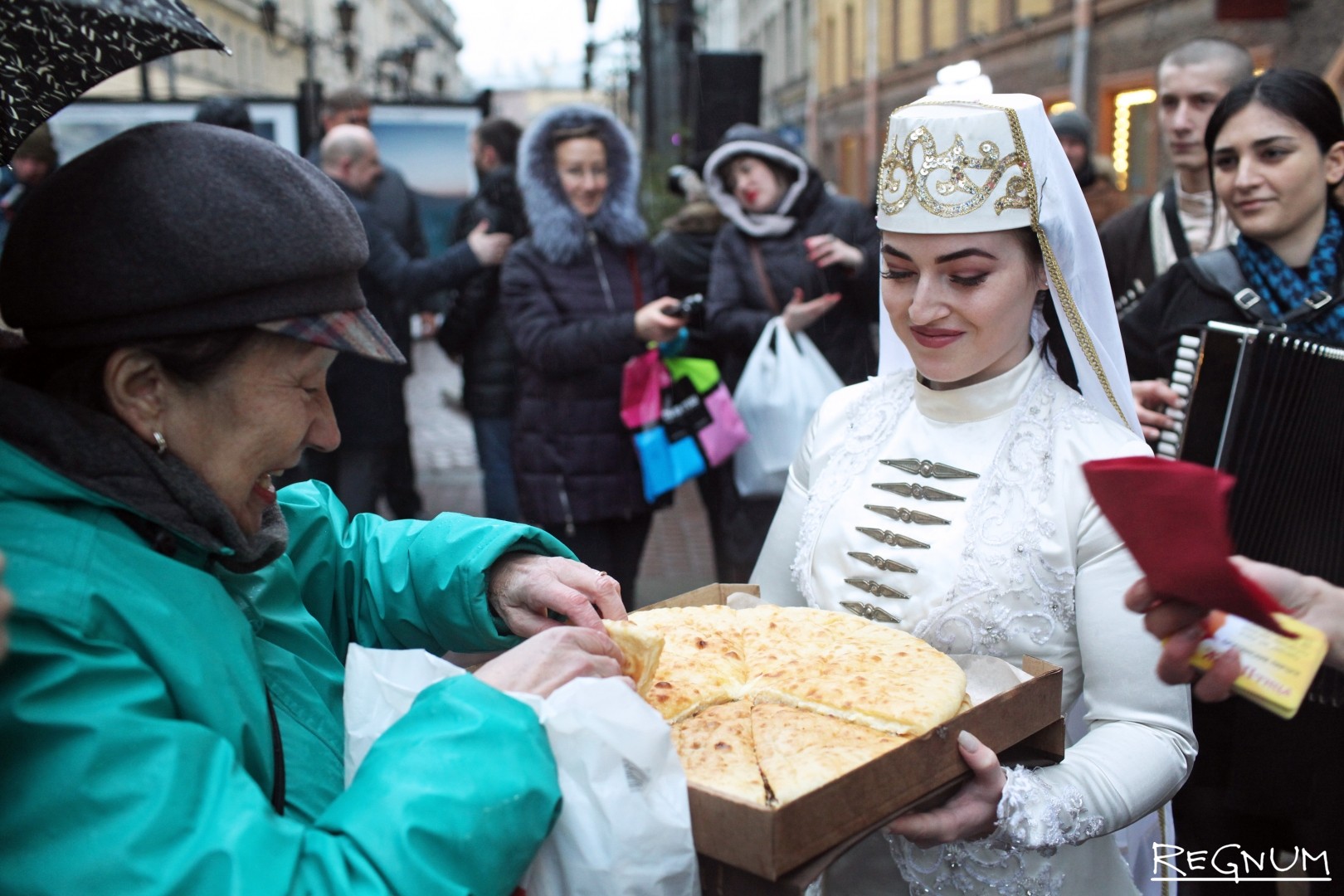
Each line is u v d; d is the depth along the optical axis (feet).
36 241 3.90
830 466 6.21
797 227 15.17
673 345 13.93
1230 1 28.04
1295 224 8.83
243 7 84.48
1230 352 7.86
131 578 3.91
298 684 4.78
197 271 3.86
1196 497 3.73
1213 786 8.39
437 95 107.96
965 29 65.05
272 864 3.52
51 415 3.94
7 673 3.52
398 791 3.74
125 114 22.66
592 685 4.08
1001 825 4.53
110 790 3.45
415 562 5.64
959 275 5.26
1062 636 5.37
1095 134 46.75
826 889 5.84
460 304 16.93
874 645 5.19
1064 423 5.46
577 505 13.88
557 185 13.79
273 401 4.19
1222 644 4.23
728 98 21.50
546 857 4.08
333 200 4.21
